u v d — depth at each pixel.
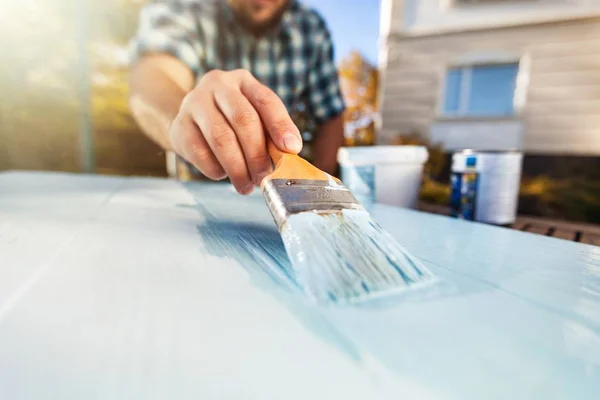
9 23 3.56
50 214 0.89
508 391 0.30
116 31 4.03
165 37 2.34
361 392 0.28
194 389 0.28
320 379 0.30
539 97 4.48
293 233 0.55
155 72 2.05
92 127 4.02
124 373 0.29
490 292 0.50
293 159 0.76
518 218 1.44
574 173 4.36
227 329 0.36
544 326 0.41
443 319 0.41
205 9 2.66
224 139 0.87
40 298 0.41
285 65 3.05
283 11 2.87
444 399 0.28
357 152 1.45
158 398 0.27
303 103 3.36
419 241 0.78
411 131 5.12
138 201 1.14
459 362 0.33
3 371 0.29
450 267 0.60
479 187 1.22
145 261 0.55
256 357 0.32
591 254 0.69
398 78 5.08
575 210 3.49
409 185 1.46
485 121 4.74
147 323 0.37
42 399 0.26
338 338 0.36
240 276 0.51
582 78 4.27
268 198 0.65
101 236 0.68
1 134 3.82
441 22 4.73
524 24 4.39
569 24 4.23
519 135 4.63
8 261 0.53
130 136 4.25
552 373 0.32
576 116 4.36
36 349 0.32
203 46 2.67
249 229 0.79
